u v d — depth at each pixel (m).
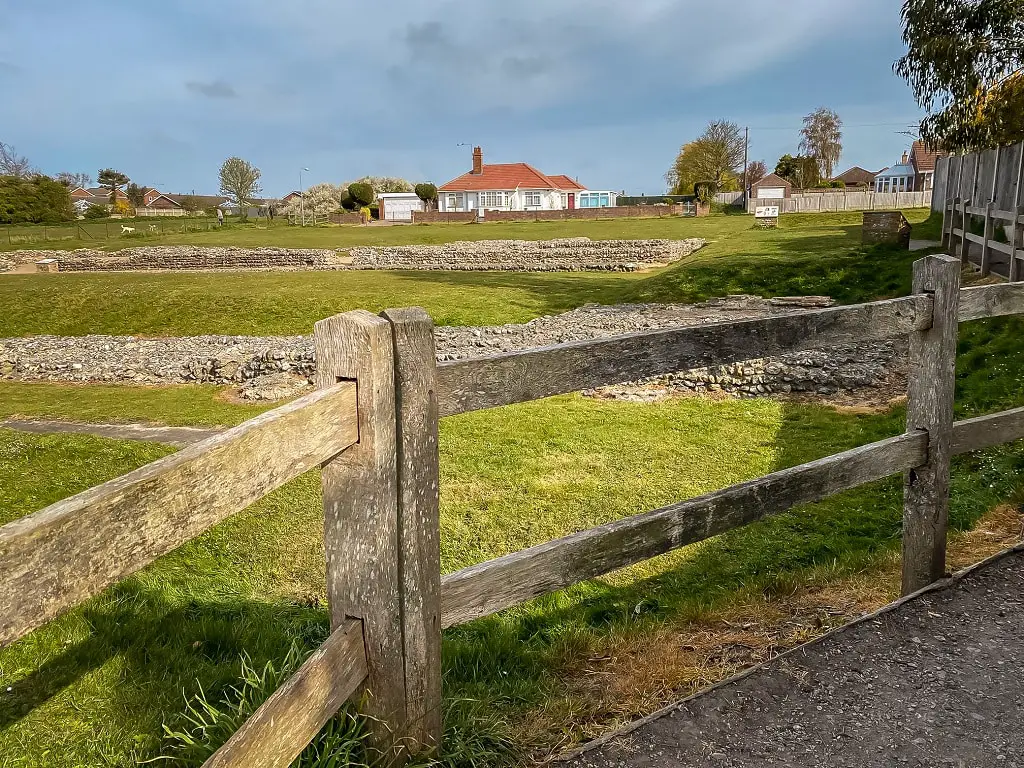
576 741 2.25
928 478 3.11
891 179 78.25
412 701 1.93
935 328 2.98
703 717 2.33
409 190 84.25
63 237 47.12
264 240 41.22
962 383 8.19
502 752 2.18
